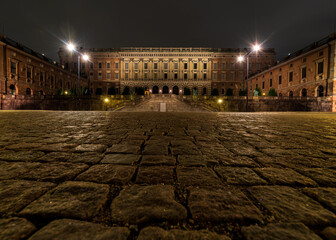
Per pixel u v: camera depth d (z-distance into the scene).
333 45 23.95
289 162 1.94
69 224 0.94
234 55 51.69
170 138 3.19
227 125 5.16
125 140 2.98
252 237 0.85
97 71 52.00
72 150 2.33
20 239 0.83
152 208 1.07
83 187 1.31
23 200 1.12
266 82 41.19
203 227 0.93
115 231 0.89
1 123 5.17
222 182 1.43
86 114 9.18
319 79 26.08
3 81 24.16
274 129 4.46
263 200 1.16
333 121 6.73
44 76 32.59
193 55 52.31
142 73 52.62
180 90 52.50
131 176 1.53
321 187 1.35
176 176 1.54
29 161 1.88
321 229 0.91
